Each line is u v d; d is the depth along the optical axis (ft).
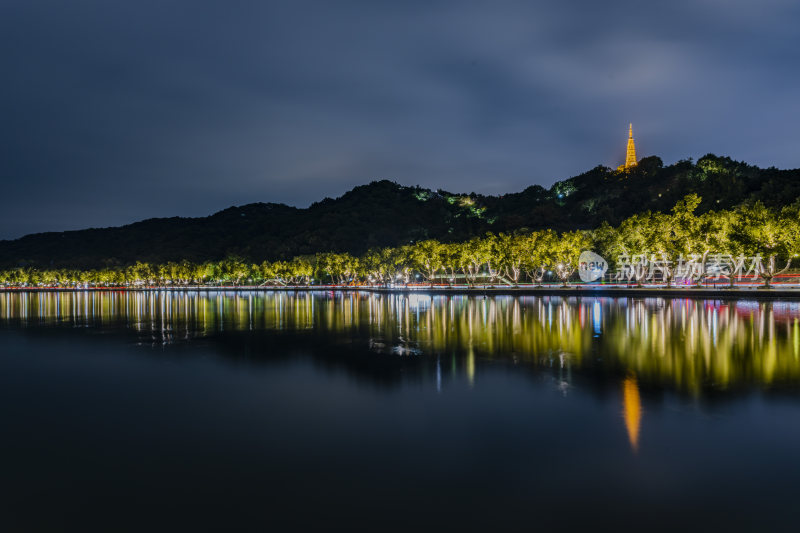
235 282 618.03
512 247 294.87
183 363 78.48
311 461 36.24
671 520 26.96
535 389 54.54
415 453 37.22
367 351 84.69
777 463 33.81
